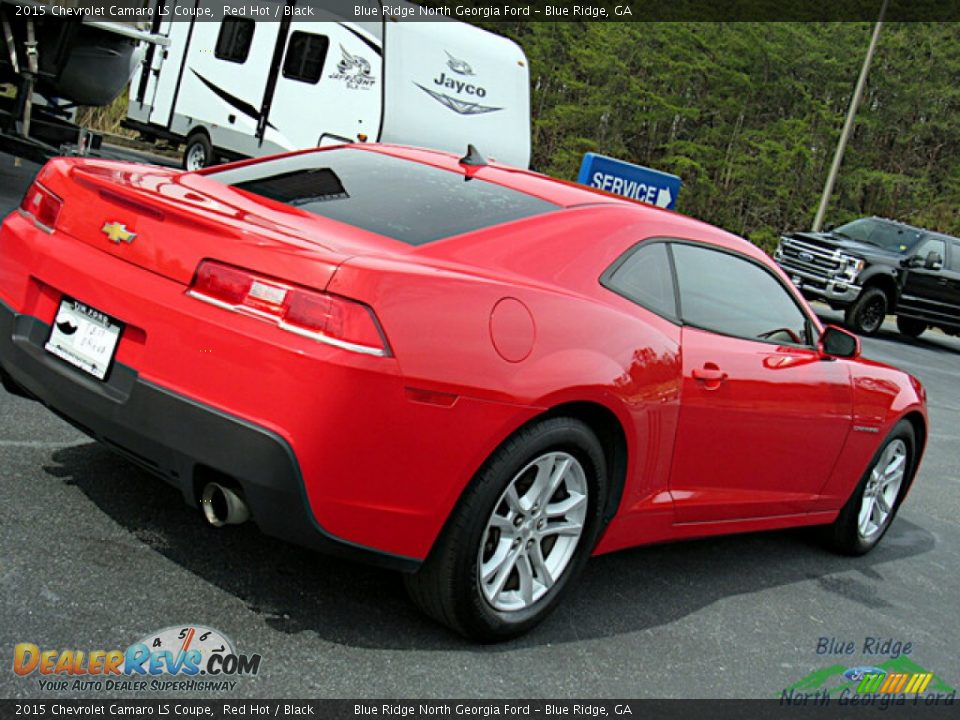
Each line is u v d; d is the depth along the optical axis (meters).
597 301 3.39
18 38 8.12
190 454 2.80
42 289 3.31
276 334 2.72
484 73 12.98
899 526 5.89
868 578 4.84
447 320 2.85
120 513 3.61
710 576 4.37
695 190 36.00
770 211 36.56
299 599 3.24
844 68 35.06
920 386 5.30
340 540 2.82
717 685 3.32
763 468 4.21
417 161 3.96
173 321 2.86
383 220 3.33
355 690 2.78
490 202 3.58
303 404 2.67
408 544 2.91
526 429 3.07
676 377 3.59
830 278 17.75
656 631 3.64
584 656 3.31
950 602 4.73
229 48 14.05
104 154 9.41
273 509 2.75
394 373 2.71
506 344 2.97
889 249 18.47
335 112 12.51
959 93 35.47
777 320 4.30
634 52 35.03
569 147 35.31
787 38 34.69
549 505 3.29
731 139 35.62
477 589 3.08
